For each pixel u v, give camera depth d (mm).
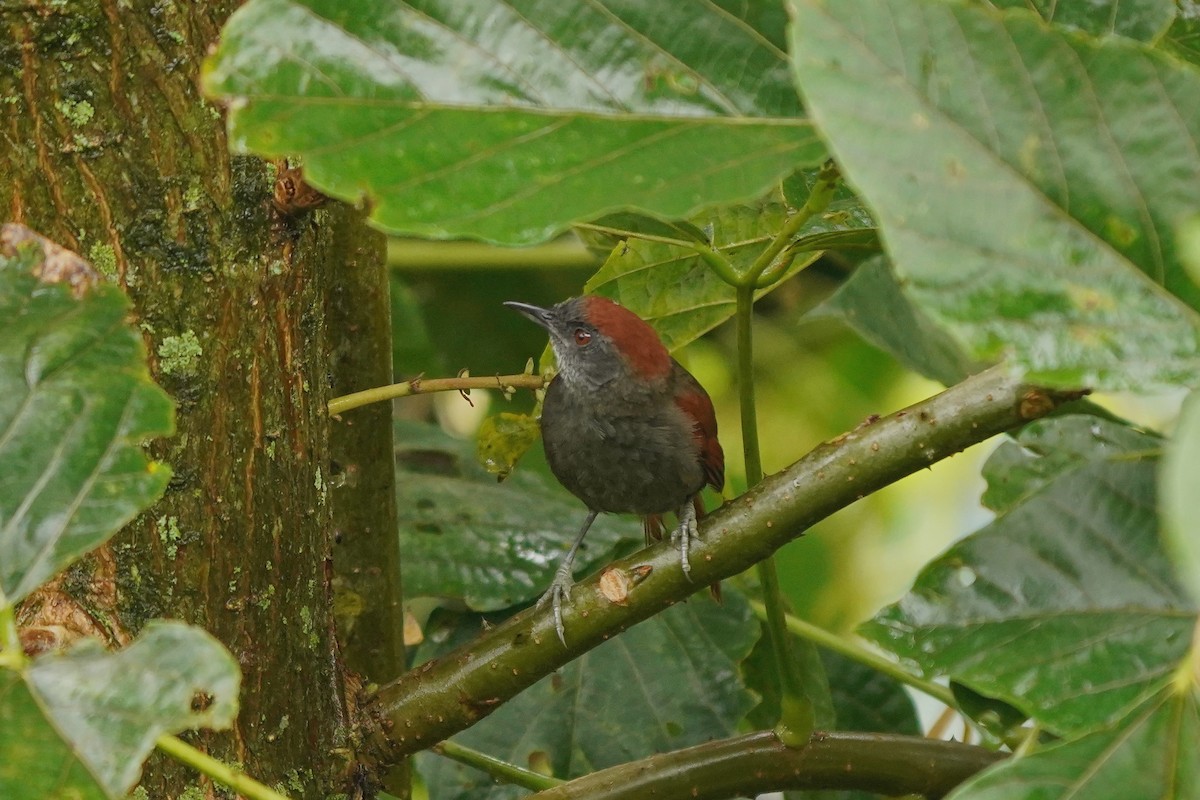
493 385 6852
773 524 5570
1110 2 4633
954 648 4789
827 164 4879
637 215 5637
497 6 3838
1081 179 3252
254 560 5297
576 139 3848
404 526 8688
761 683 8977
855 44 3199
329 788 5793
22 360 4027
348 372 7297
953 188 3186
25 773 3645
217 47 3715
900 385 12531
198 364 5082
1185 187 3232
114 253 4902
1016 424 5223
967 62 3246
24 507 3916
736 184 3832
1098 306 3205
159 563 5039
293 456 5477
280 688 5445
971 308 3152
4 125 4766
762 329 12438
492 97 3840
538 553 8766
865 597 12648
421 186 3773
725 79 3912
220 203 5070
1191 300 3225
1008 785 3627
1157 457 4898
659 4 3885
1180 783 3609
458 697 6012
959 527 12953
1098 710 4578
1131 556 4773
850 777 6207
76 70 4797
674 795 6180
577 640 5910
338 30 3762
